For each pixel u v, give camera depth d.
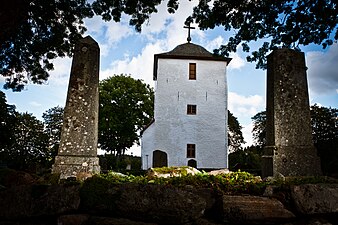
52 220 3.75
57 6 7.78
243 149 37.91
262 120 36.28
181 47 28.78
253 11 7.44
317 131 15.87
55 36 8.39
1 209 3.77
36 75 9.32
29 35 8.13
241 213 3.53
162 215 3.52
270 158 7.05
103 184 3.82
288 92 7.40
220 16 7.64
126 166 34.34
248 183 4.36
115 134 40.41
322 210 3.57
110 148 40.75
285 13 7.37
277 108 7.33
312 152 7.07
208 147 25.78
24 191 3.84
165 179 4.67
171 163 25.20
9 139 19.05
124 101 40.34
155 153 20.66
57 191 3.79
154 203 3.56
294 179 4.70
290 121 7.25
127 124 40.16
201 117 26.39
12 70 9.02
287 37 7.60
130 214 3.59
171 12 8.30
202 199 3.71
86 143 7.01
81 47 7.59
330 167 13.23
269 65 8.03
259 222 3.52
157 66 27.83
